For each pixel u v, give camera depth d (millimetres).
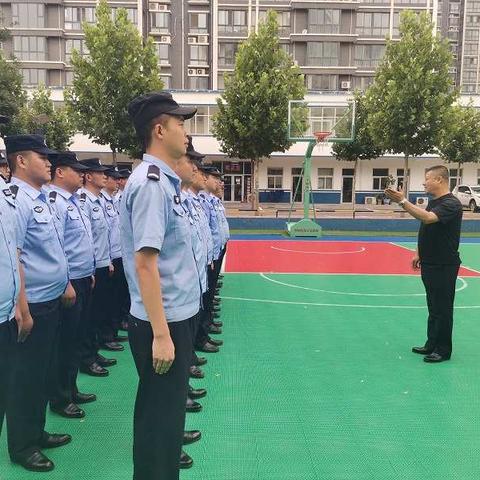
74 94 19703
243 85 19703
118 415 3777
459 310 7207
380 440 3475
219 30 42094
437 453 3314
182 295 2348
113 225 5566
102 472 3027
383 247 14398
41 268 3109
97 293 4863
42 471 3025
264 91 19484
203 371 4719
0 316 2549
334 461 3201
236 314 6859
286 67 20594
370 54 42375
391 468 3131
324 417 3812
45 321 3131
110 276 5023
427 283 5090
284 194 33938
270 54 20109
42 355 3127
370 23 42156
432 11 42281
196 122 31734
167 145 2328
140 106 2322
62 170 4004
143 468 2363
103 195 5652
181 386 2359
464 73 56562
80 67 18938
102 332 5305
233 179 33719
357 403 4070
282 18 42125
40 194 3232
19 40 40625
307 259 12062
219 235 5891
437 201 4957
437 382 4535
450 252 4938
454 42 56688
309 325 6355
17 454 3086
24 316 2885
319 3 41469
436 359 5039
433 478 3031
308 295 8094
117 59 18766
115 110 18875
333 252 13312
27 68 40781
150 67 19562
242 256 12500
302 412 3889
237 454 3268
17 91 20828
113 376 4555
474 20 56094
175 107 2336
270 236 17031
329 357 5160
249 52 20078
